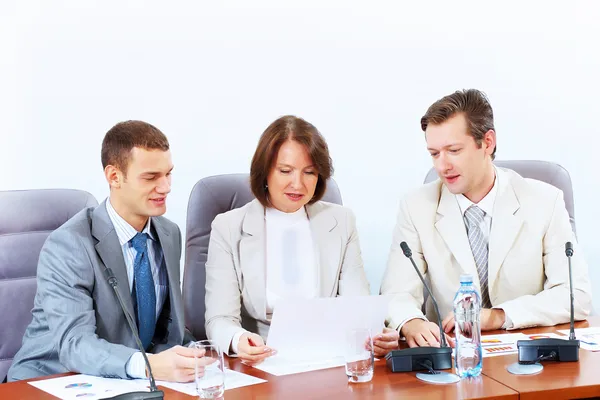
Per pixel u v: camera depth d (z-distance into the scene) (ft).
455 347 6.05
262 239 7.57
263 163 7.39
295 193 7.40
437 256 7.91
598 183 11.44
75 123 10.08
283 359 6.31
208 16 10.46
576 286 7.56
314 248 7.75
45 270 6.54
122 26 10.19
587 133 11.39
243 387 5.49
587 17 11.30
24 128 9.91
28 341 6.79
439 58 11.12
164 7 10.32
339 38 10.85
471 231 7.90
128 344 6.73
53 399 5.23
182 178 10.47
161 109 10.37
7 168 9.87
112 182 6.82
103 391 5.43
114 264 6.69
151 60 10.30
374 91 10.98
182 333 7.16
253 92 10.65
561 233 7.84
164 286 7.20
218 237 7.57
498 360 6.08
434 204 8.07
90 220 6.87
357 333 5.62
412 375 5.78
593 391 5.35
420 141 11.17
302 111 10.82
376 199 11.08
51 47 9.95
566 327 7.22
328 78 10.85
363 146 10.98
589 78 11.35
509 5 11.18
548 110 11.30
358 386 5.48
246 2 10.58
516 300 7.29
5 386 5.61
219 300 7.28
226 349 6.51
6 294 7.77
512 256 7.80
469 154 7.44
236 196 8.43
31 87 9.90
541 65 11.25
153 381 5.26
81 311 6.36
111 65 10.17
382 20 10.95
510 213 7.81
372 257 11.11
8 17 9.81
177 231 7.48
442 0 11.07
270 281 7.57
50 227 8.05
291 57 10.75
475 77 11.21
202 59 10.47
